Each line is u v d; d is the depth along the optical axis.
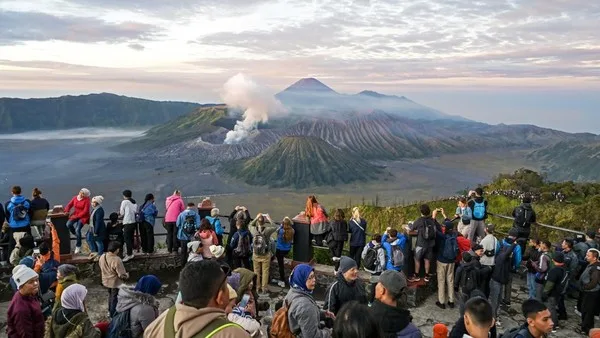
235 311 5.54
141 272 11.45
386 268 9.05
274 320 5.42
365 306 3.64
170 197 11.88
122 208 11.19
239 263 10.59
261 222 10.19
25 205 10.27
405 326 4.61
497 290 9.14
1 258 10.49
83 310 5.58
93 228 10.77
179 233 10.95
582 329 8.99
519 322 9.41
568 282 9.27
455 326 5.81
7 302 9.76
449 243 9.58
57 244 10.40
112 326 5.52
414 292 9.79
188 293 2.87
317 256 12.56
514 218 11.99
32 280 6.08
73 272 6.55
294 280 5.44
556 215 18.80
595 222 17.58
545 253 9.60
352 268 6.11
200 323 2.72
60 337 5.31
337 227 10.95
